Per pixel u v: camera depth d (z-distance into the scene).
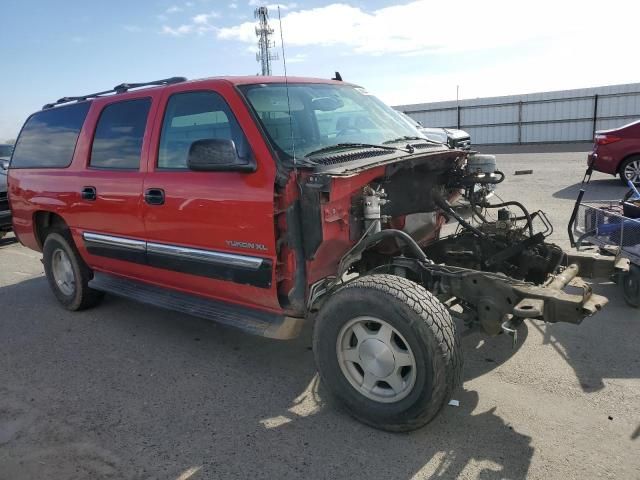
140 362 4.21
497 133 31.08
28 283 6.80
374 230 3.42
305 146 3.53
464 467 2.72
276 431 3.15
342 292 3.06
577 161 17.31
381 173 3.37
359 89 4.69
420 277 3.32
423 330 2.77
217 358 4.21
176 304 4.26
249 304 3.76
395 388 3.00
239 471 2.80
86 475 2.83
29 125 5.93
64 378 4.00
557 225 7.64
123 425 3.30
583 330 4.25
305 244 3.27
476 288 3.10
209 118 3.74
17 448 3.12
